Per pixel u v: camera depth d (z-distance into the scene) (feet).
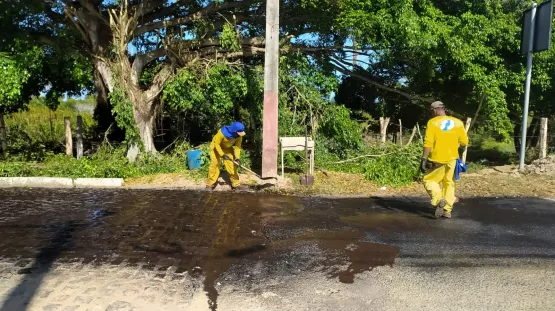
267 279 13.93
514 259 15.96
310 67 39.45
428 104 48.26
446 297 12.79
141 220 20.80
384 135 42.42
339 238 18.34
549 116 43.91
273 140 28.76
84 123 50.78
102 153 36.99
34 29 36.94
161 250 16.56
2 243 17.19
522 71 39.14
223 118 40.73
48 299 12.23
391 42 36.50
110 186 29.53
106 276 13.96
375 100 52.80
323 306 12.14
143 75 41.42
